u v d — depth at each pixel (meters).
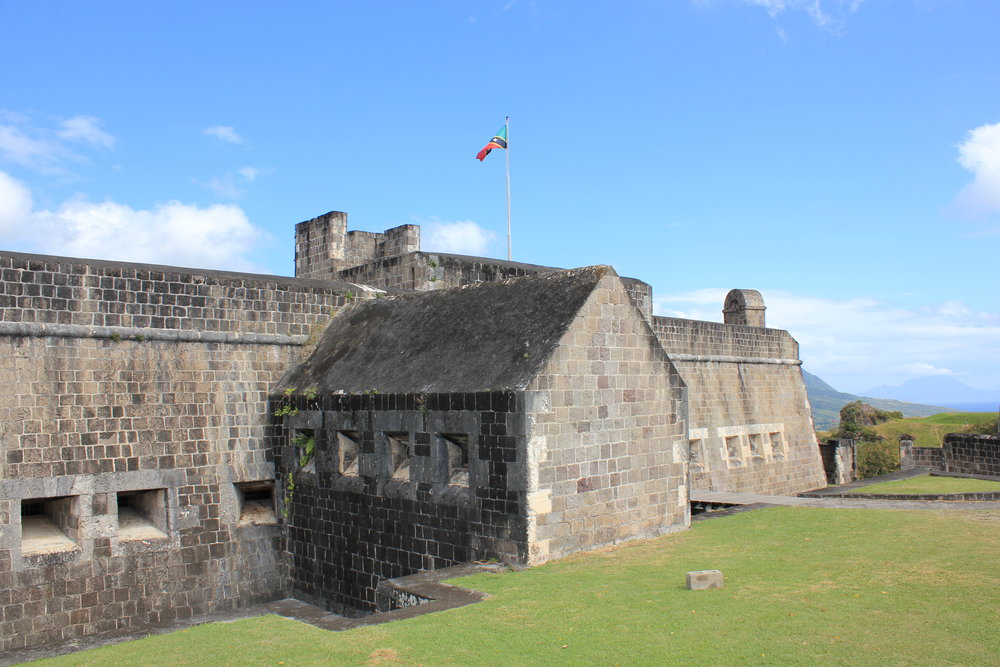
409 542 17.02
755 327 39.03
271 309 21.36
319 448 19.44
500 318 17.55
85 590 17.44
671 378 18.48
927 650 9.47
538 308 17.08
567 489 15.62
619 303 17.22
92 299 18.28
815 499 23.50
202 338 19.89
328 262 32.53
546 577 13.80
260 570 20.08
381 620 11.73
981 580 12.43
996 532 16.41
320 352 21.27
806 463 40.66
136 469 18.47
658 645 9.91
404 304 20.77
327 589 19.09
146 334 18.95
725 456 35.34
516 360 15.90
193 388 19.64
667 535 17.75
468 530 15.80
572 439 15.82
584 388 16.16
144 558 18.36
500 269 29.02
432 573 14.52
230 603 19.53
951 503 21.05
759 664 9.17
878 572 13.23
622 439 17.02
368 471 18.05
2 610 16.31
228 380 20.28
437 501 16.41
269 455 20.78
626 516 16.98
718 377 36.06
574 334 16.05
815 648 9.63
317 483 19.45
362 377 18.75
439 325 18.77
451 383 16.42
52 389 17.47
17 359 17.06
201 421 19.67
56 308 17.75
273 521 20.62
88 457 17.78
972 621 10.47
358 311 22.09
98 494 17.84
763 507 21.78
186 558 19.02
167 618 18.55
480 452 15.63
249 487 20.62
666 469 18.14
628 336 17.39
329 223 32.62
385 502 17.59
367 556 18.00
